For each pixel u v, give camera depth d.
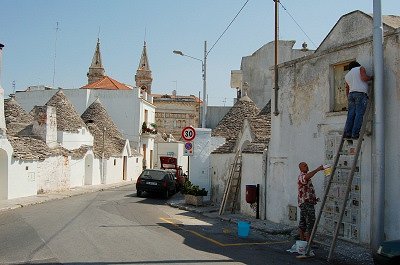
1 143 19.02
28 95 50.28
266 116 17.91
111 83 54.47
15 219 13.30
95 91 49.50
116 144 40.78
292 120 12.41
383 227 8.79
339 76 10.91
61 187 26.45
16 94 50.97
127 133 49.16
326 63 11.12
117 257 8.16
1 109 19.48
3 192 19.67
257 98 31.58
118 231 11.30
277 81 13.17
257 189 14.09
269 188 13.61
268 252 9.27
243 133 17.03
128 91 49.38
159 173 23.89
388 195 9.02
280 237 11.23
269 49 31.59
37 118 25.95
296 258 8.73
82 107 48.94
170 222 13.62
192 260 8.14
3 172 19.67
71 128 30.92
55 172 25.38
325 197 9.37
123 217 14.29
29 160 21.61
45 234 10.54
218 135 23.05
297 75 12.25
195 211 16.78
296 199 12.19
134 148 48.09
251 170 14.84
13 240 9.75
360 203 9.77
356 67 9.43
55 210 15.94
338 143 10.60
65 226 11.87
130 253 8.56
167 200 22.16
